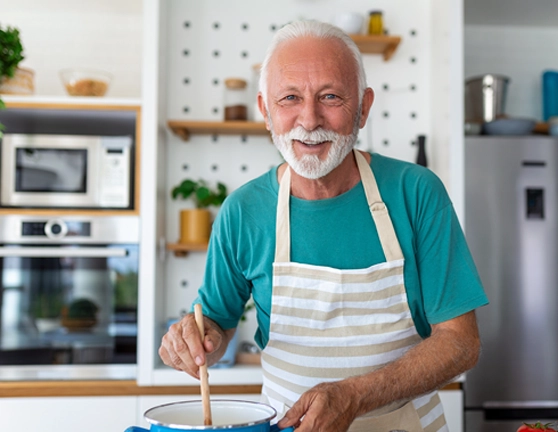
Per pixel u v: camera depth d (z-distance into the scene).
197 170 2.63
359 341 1.24
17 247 2.24
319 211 1.22
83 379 2.24
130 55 2.69
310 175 1.14
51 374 2.23
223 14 2.66
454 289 1.20
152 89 2.31
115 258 2.27
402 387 1.04
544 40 2.89
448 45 2.37
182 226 2.51
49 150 2.28
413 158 2.64
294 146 1.13
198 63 2.64
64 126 2.29
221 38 2.65
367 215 1.23
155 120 2.31
